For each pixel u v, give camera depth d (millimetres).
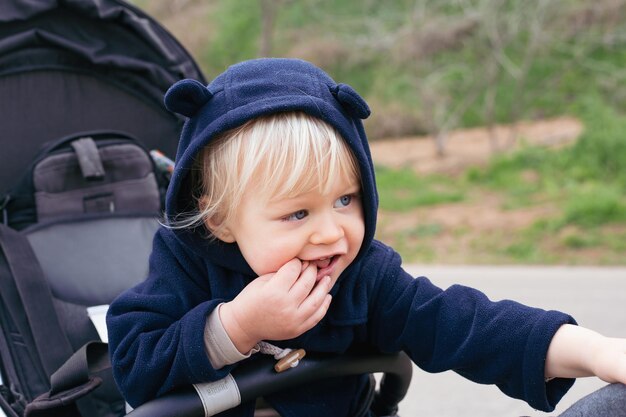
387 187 10180
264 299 1139
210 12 17625
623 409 957
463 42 13227
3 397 1550
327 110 1168
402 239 7547
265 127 1151
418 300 1312
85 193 1957
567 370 1152
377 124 14305
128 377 1211
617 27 13539
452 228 7758
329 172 1142
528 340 1182
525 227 7406
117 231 1920
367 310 1333
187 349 1154
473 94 13000
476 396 3117
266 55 12984
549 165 9789
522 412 2918
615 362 1065
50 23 2086
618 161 9281
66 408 1279
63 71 2109
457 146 12617
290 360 1250
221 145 1187
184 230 1253
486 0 12109
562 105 13984
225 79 1225
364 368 1342
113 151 1988
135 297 1279
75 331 1727
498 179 9836
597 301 4570
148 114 2207
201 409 1190
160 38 2197
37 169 1921
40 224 1877
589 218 7219
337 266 1221
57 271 1818
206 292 1312
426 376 3371
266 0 13203
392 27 14695
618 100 13211
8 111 2045
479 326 1235
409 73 14672
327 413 1358
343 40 15836
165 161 2125
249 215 1173
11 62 2047
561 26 13602
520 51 14656
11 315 1702
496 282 5352
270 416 1415
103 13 2111
